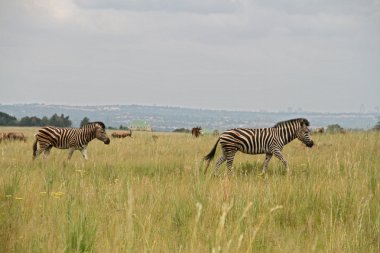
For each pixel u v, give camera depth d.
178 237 9.03
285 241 9.14
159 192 12.58
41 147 23.17
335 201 11.82
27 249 8.09
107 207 11.15
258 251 8.59
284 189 12.91
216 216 10.53
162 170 18.30
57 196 11.97
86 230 8.54
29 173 16.25
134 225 9.77
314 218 10.76
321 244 8.99
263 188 13.29
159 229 9.61
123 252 7.91
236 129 19.36
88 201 11.41
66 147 23.47
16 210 10.38
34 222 9.53
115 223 9.74
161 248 8.29
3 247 8.05
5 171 16.11
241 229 9.49
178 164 19.88
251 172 18.19
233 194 11.91
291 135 19.72
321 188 13.11
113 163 20.22
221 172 18.84
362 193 12.74
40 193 12.22
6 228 9.09
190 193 12.53
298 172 17.47
